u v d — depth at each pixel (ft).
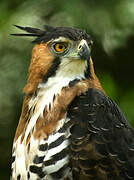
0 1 53.26
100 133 32.24
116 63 52.54
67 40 35.55
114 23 50.65
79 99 33.81
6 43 52.80
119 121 33.73
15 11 53.21
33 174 32.22
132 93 48.75
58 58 35.47
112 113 33.76
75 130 32.19
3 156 52.85
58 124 32.71
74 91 34.09
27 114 35.12
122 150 32.27
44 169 31.86
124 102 47.73
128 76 52.80
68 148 31.83
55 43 35.68
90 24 49.98
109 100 34.88
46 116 33.24
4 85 52.01
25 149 33.17
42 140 32.45
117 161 31.83
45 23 52.34
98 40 50.88
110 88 48.32
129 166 31.96
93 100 33.68
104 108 33.53
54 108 33.32
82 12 49.70
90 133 32.09
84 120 32.63
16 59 52.06
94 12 49.98
